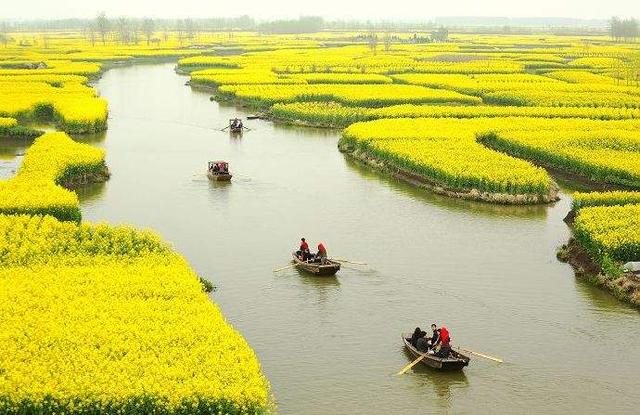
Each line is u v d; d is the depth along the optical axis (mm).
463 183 60438
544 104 108438
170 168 70000
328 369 31234
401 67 162625
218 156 76562
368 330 35125
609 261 41156
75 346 28828
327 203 58219
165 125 96688
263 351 32719
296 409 28047
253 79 138000
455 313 37375
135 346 28734
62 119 91312
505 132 81688
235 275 41875
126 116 104250
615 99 112000
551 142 75562
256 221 52750
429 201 59312
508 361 32250
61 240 41750
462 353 32312
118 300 33531
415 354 31953
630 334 35125
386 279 41812
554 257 46125
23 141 83875
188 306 33250
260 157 76500
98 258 39406
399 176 67188
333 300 38594
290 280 41312
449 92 117875
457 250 47125
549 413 28266
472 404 28781
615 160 66750
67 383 25609
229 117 104750
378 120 90312
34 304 32781
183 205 56875
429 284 41188
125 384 25594
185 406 24953
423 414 28031
